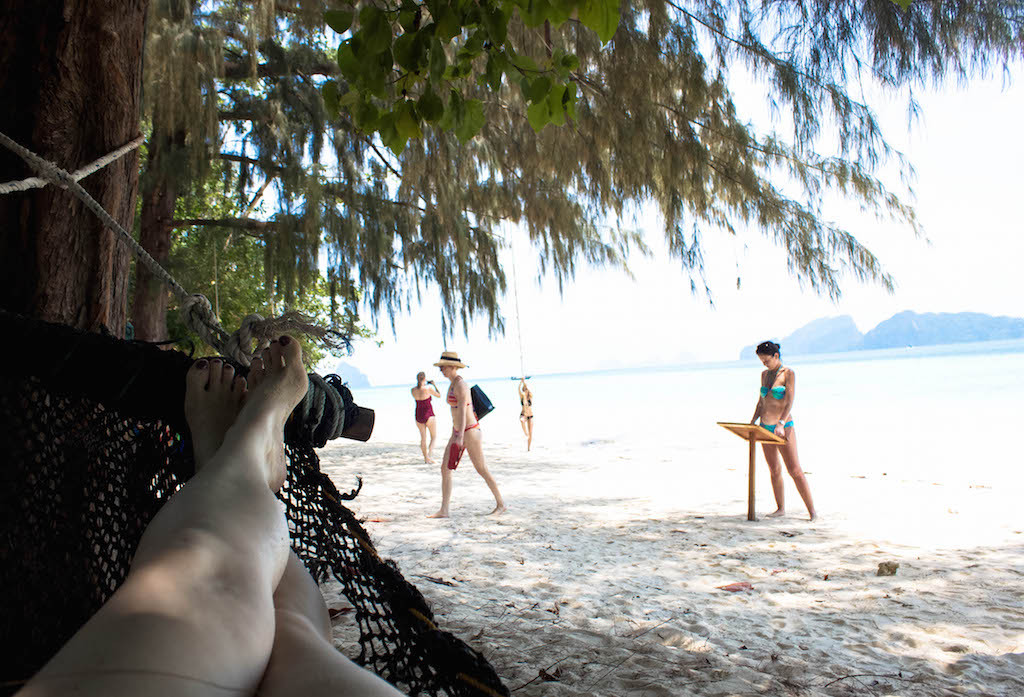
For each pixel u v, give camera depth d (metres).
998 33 5.05
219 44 9.52
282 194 11.08
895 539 5.70
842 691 2.64
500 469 10.72
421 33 2.04
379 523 6.48
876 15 5.25
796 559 5.07
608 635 3.28
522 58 2.32
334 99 2.29
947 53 5.18
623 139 6.82
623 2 6.22
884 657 3.08
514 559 5.07
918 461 11.21
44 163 1.82
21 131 2.36
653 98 6.66
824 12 5.49
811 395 36.81
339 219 10.82
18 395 1.65
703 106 6.82
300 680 0.98
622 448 13.66
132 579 0.92
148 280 11.78
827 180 7.68
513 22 5.81
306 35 9.23
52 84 2.39
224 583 0.97
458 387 6.84
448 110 2.32
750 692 2.60
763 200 7.65
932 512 6.85
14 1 2.39
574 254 10.52
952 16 5.10
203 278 12.23
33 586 1.64
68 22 2.39
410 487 8.73
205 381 1.59
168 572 0.93
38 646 1.62
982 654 3.14
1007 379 41.12
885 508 7.09
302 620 1.20
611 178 7.53
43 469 1.66
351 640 2.96
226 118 11.26
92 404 1.69
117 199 2.52
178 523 1.07
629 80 6.38
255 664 0.92
